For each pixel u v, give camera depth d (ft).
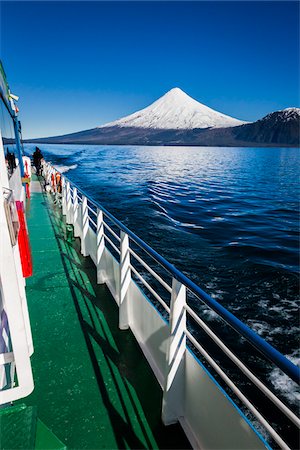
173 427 6.72
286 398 13.62
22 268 6.23
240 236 49.83
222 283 27.76
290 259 38.14
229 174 189.78
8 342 6.75
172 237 43.83
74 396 7.48
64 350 9.12
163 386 7.20
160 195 92.99
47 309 11.36
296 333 19.56
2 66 15.29
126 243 9.74
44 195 36.04
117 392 7.63
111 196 83.05
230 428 5.24
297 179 167.53
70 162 209.97
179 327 6.40
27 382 4.62
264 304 23.57
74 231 20.03
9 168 14.34
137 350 9.17
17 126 32.32
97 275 13.46
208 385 5.82
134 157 351.67
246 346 17.21
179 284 6.20
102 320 10.71
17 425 4.65
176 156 431.84
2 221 4.22
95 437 6.48
